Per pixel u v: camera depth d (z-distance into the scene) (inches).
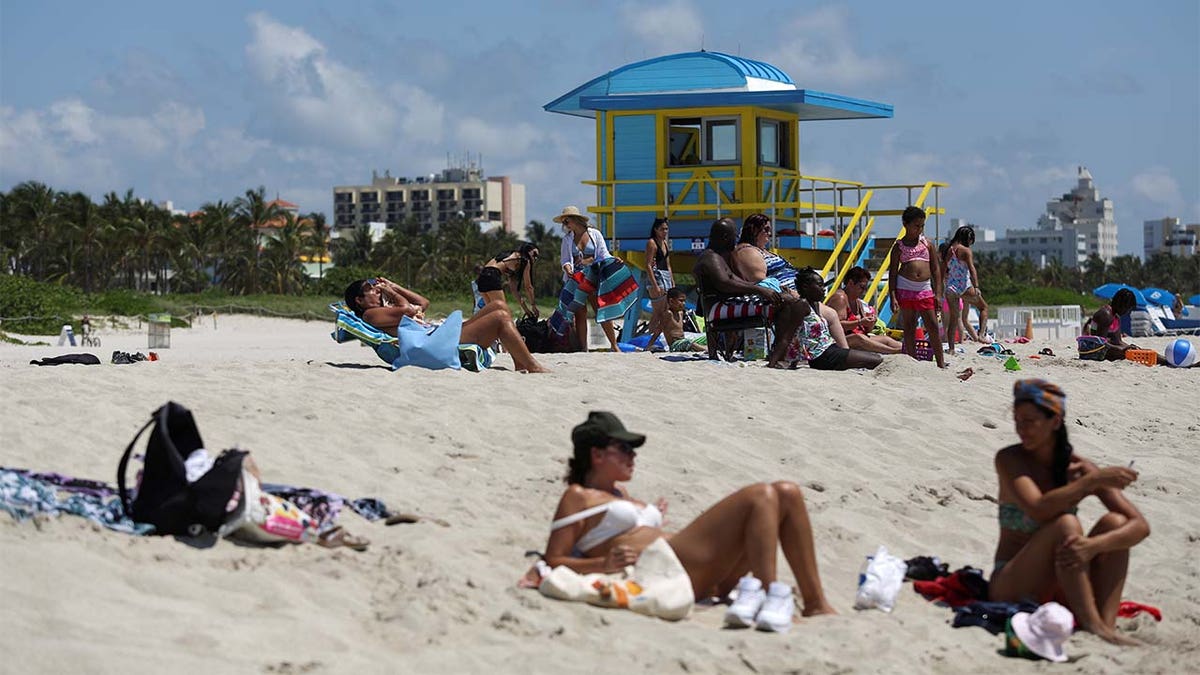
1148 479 783.1
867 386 984.9
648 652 429.7
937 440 831.7
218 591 435.8
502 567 507.8
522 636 436.5
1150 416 1011.9
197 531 476.1
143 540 467.5
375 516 550.0
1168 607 550.9
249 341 2672.2
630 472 514.9
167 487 480.4
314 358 1662.2
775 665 432.8
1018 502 518.9
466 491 618.2
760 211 1716.3
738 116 1729.8
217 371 916.0
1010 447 532.7
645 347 1448.1
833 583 554.9
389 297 1030.4
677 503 640.4
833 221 1857.8
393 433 718.5
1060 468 520.1
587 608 468.1
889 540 627.8
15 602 398.0
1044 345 1835.6
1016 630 477.4
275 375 895.1
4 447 604.1
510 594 470.6
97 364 1064.8
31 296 3368.6
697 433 781.3
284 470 604.7
